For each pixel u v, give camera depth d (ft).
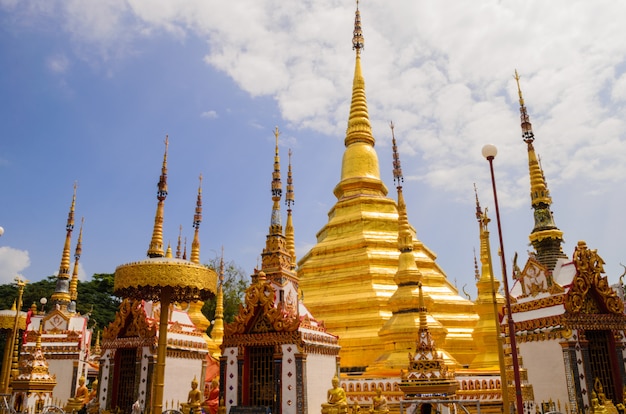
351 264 143.02
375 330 126.31
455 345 127.95
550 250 91.25
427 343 85.25
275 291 90.07
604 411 69.72
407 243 124.06
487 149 64.03
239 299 225.15
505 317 89.97
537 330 82.48
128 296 73.92
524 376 83.82
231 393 80.33
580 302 79.15
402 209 128.67
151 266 64.44
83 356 124.67
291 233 123.24
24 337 122.52
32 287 234.38
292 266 107.24
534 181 97.14
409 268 120.78
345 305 133.59
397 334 113.50
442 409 80.59
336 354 93.15
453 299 137.49
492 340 119.44
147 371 87.40
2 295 226.79
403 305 117.39
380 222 151.43
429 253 157.99
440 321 131.03
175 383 91.81
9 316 116.06
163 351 66.90
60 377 119.85
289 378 77.77
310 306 138.10
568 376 75.97
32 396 104.32
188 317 105.70
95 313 229.04
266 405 79.15
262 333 81.20
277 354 79.20
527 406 81.46
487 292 124.06
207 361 108.06
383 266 141.28
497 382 101.55
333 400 76.28
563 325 77.87
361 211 154.71
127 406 88.94
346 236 151.64
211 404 86.99
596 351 79.82
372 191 164.14
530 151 99.66
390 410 96.07
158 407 64.80
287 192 126.72
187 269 65.31
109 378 90.38
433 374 82.38
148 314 95.71
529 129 100.63
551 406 77.15
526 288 87.56
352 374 108.68
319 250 151.74
